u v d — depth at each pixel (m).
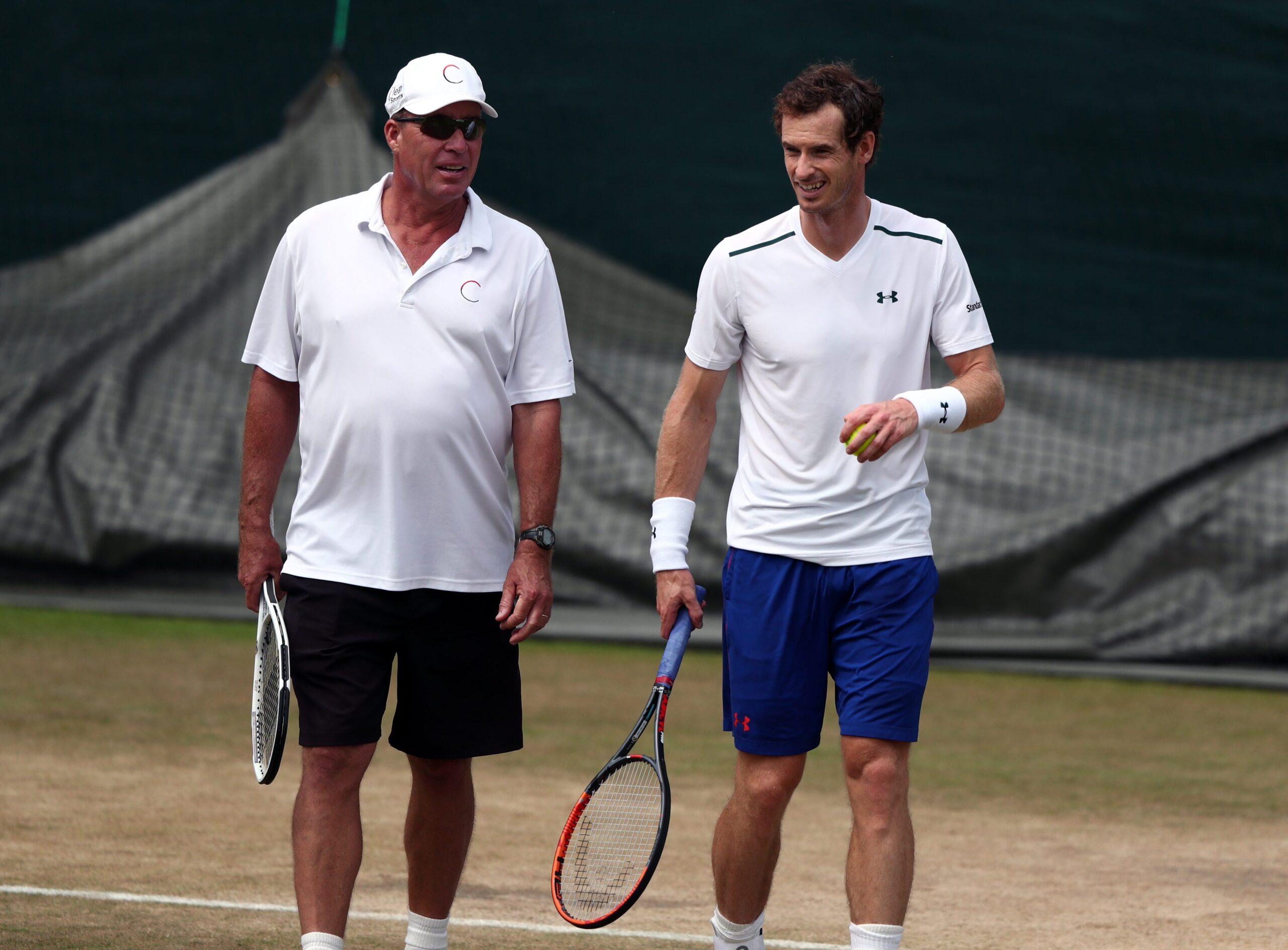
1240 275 42.59
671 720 26.30
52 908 14.39
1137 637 32.75
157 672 28.53
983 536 33.59
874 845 12.23
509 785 21.11
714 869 13.08
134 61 45.38
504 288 12.49
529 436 12.66
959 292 12.93
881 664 12.50
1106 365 35.78
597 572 35.16
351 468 12.36
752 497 12.98
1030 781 22.58
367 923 14.49
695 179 44.91
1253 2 43.94
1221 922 15.27
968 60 44.62
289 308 12.71
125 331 37.44
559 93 45.53
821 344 12.63
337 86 41.97
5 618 33.22
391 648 12.48
